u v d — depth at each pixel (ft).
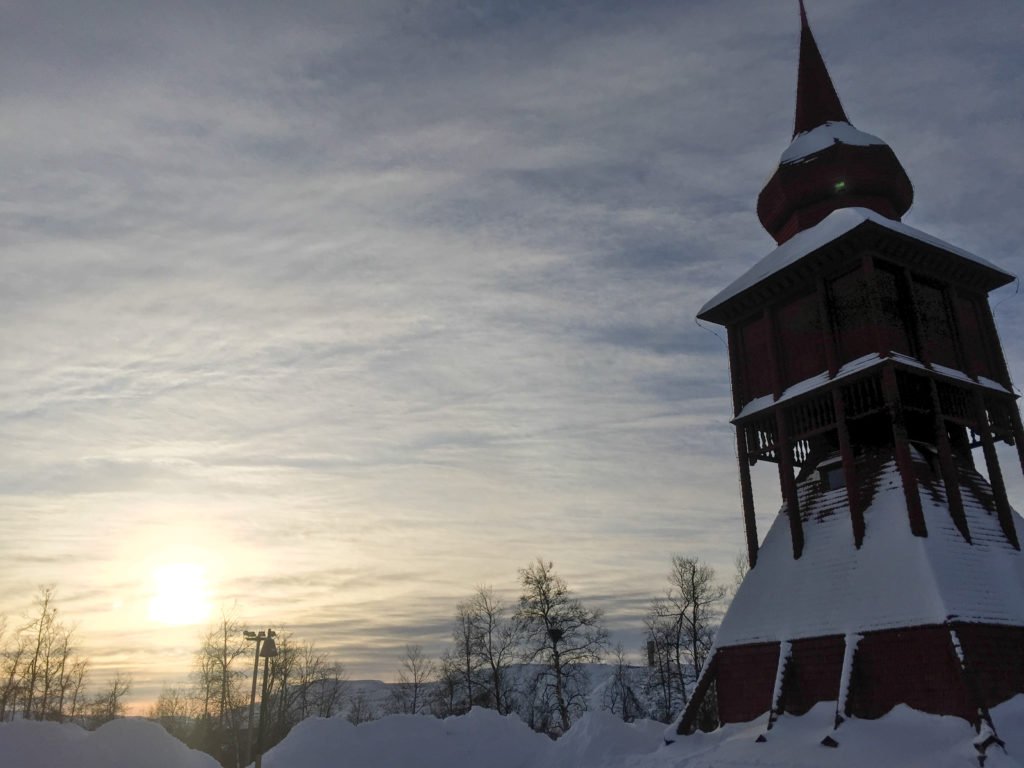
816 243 103.55
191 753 81.20
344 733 98.17
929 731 74.23
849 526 96.27
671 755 90.38
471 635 182.39
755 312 115.65
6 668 180.45
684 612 178.70
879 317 95.81
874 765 71.15
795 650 91.15
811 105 131.64
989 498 100.32
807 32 138.21
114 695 224.94
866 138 119.44
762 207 127.85
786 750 79.10
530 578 159.22
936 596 80.02
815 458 109.40
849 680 81.51
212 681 194.70
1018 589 87.04
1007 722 74.54
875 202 117.50
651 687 184.44
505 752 104.22
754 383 114.62
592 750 97.30
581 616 155.63
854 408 97.66
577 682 168.45
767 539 107.76
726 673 99.35
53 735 71.46
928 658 78.18
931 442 101.24
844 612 88.07
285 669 203.72
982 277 109.29
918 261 103.19
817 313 105.81
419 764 96.07
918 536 86.84
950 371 99.25
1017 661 80.69
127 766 73.05
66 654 186.80
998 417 106.32
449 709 188.75
